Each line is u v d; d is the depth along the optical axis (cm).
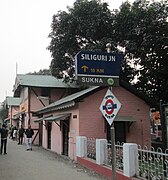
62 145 1769
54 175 1055
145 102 1538
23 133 2794
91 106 1444
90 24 2141
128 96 1507
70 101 1439
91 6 2200
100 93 1463
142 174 823
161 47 1912
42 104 2850
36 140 2761
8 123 5562
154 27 1948
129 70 2131
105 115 737
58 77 2539
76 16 2203
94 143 1210
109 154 1049
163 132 905
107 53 764
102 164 1073
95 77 746
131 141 1480
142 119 1514
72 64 2397
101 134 1440
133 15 2036
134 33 2014
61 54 2353
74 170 1167
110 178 977
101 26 2145
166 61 1933
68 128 1638
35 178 998
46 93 2883
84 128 1419
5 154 1761
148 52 1959
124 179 877
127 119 1441
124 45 2095
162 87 1992
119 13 2111
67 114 1591
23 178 998
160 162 741
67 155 1653
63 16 2259
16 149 2134
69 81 2717
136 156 856
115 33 2147
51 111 2047
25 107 3044
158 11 2014
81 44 2336
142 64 1994
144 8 2081
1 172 1120
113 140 730
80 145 1330
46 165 1307
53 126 2041
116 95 1484
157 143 1659
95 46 2025
